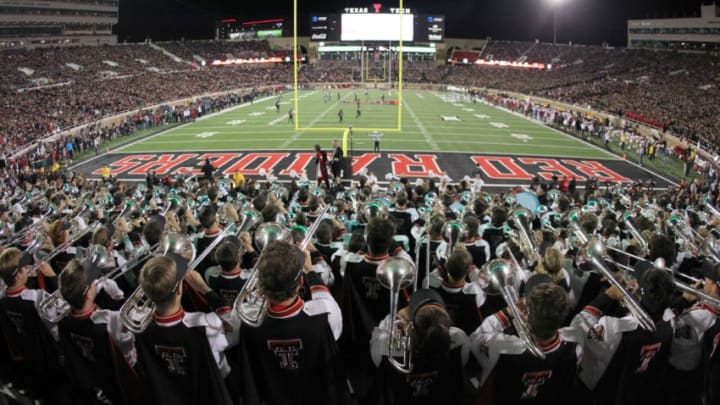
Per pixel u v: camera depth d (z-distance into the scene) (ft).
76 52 176.96
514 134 106.73
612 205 39.96
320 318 8.75
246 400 8.87
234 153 85.81
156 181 61.16
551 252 12.11
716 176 72.02
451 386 8.63
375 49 266.16
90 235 20.94
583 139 103.86
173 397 8.84
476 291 11.07
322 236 15.57
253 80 223.30
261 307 8.67
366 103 165.89
